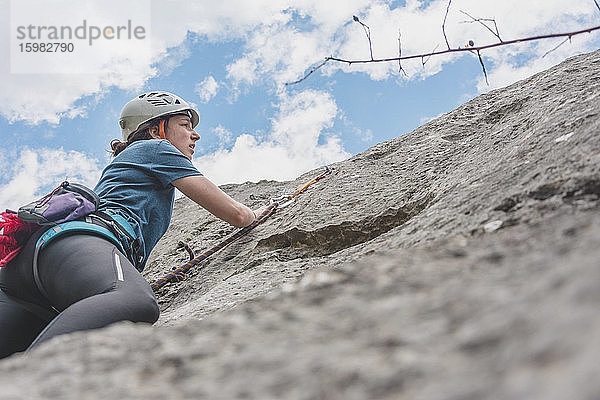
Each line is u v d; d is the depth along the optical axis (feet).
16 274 6.68
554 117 7.15
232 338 2.92
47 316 6.95
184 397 2.42
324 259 7.81
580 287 2.12
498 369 1.95
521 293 2.44
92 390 2.62
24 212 6.38
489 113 10.94
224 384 2.46
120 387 2.61
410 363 2.21
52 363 3.00
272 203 11.37
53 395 2.61
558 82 9.73
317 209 9.78
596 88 7.48
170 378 2.64
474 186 6.36
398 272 3.38
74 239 6.44
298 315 3.05
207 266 10.05
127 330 3.42
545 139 6.53
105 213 7.07
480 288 2.72
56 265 6.27
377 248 6.41
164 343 3.05
